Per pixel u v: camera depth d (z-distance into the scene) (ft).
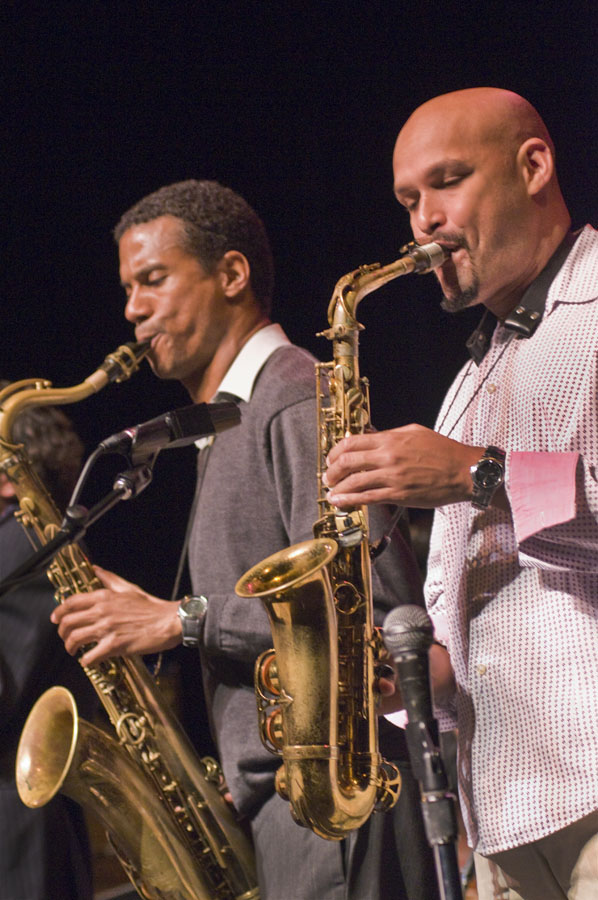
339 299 20.18
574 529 16.34
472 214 18.62
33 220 54.90
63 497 28.25
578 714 16.71
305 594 18.30
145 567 61.41
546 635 17.21
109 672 24.58
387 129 48.75
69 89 52.21
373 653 19.29
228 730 21.63
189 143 52.29
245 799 21.49
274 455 22.06
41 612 26.00
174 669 51.67
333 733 18.31
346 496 16.67
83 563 25.54
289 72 49.78
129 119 52.65
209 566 22.36
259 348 23.86
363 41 47.62
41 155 53.57
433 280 50.21
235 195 25.88
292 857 20.61
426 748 13.12
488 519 18.28
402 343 50.70
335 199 50.70
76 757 23.48
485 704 17.71
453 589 19.03
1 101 52.34
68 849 25.68
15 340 56.85
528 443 17.74
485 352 20.18
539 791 16.88
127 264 25.11
